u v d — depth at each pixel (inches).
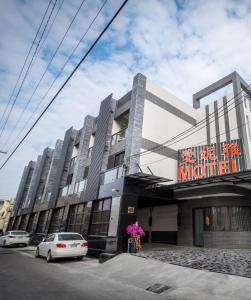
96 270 421.4
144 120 749.3
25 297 221.3
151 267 370.3
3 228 2010.3
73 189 908.6
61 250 498.0
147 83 798.5
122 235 548.1
